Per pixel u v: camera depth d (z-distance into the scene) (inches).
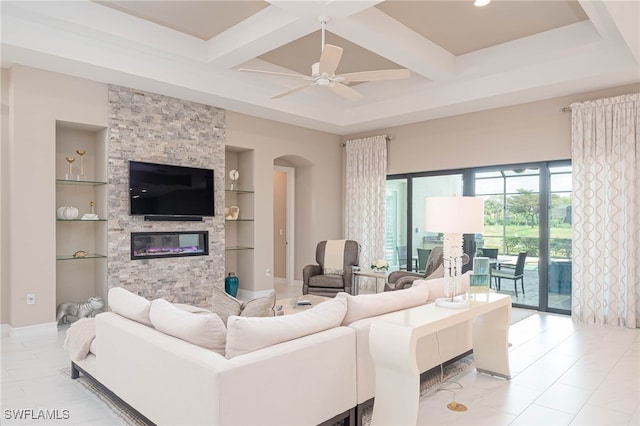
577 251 217.0
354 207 320.8
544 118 233.5
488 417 110.7
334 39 201.6
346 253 267.3
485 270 138.5
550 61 207.0
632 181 201.3
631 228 201.2
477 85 233.8
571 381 134.8
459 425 106.5
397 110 271.0
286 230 341.1
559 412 113.4
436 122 279.6
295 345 91.4
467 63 225.3
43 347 166.7
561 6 174.6
